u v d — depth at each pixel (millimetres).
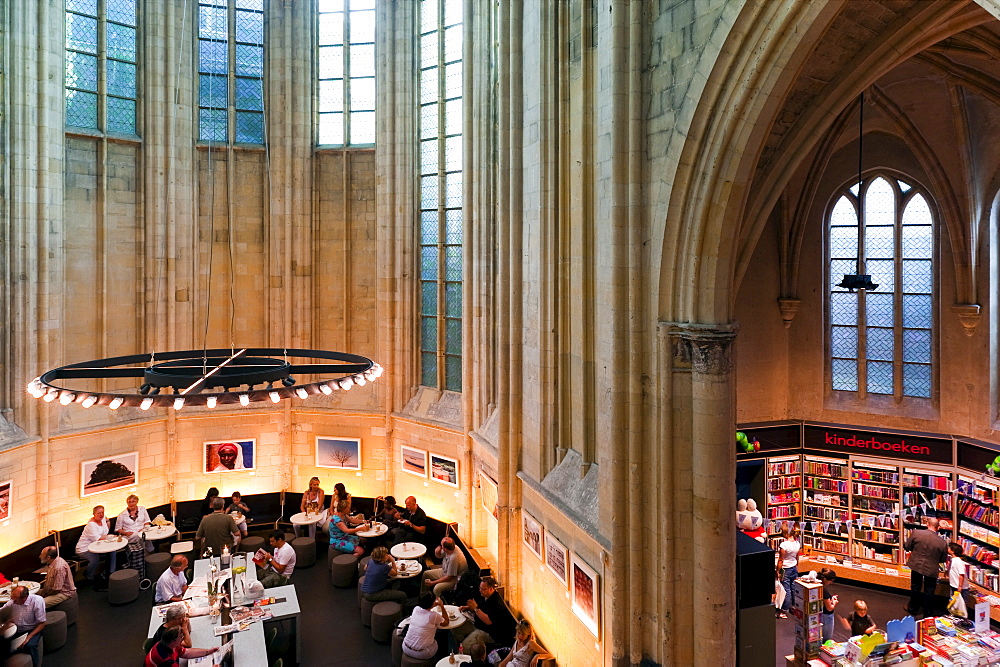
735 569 11469
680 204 11031
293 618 14727
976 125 18047
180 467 22562
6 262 18719
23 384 19062
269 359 20172
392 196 22281
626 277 11758
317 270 23266
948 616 16562
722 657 11219
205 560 16891
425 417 21641
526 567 16047
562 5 14203
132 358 12883
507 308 16500
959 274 18797
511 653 13008
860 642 12766
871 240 20406
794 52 9492
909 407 19922
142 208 21422
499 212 16562
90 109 20656
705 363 11000
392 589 16891
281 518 22906
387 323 22484
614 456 11836
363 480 23078
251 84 22812
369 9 22812
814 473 19969
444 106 21250
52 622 15359
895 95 18109
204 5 22188
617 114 11641
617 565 11820
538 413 15188
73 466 20359
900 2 10367
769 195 12109
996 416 18531
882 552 19219
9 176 18703
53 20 19469
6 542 18656
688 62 10656
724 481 11141
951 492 18297
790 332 21312
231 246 22453
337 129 23156
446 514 21094
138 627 16469
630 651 11867
